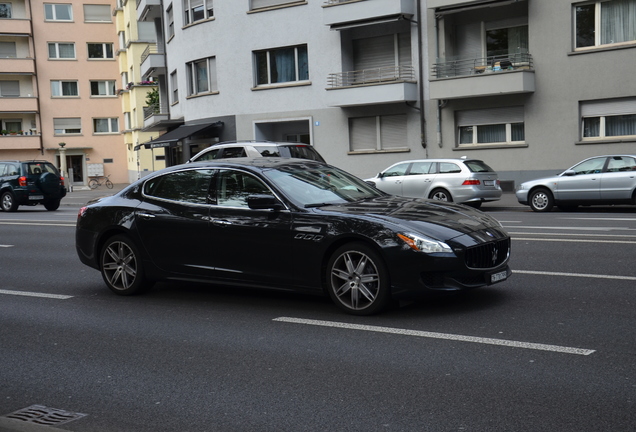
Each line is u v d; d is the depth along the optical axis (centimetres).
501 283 815
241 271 749
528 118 2553
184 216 789
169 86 3856
